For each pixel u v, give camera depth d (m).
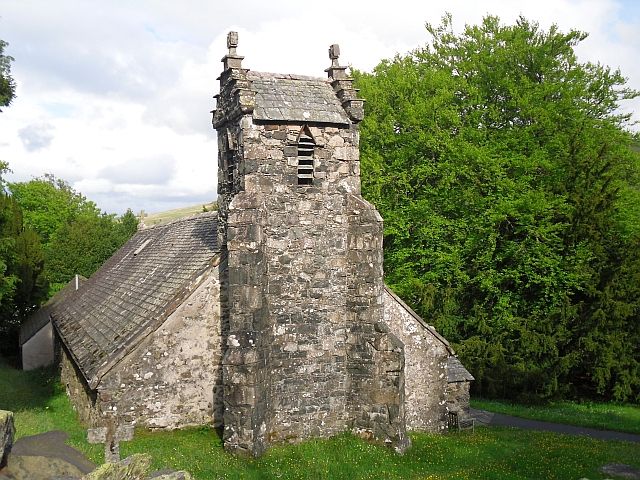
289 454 14.02
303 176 15.24
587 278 27.22
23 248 37.22
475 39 33.38
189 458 13.16
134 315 17.50
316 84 16.33
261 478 12.55
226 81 15.71
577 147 28.31
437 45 35.31
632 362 26.41
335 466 13.36
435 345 19.45
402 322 18.91
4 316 36.47
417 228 30.86
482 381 29.41
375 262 15.45
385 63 34.62
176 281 17.45
